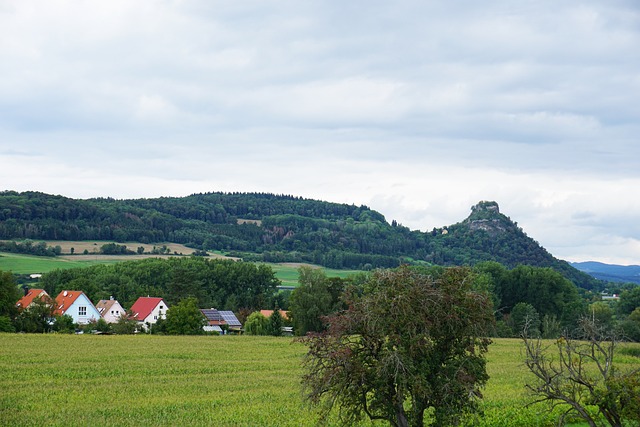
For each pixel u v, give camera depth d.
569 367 25.05
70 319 99.31
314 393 24.45
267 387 45.84
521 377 52.16
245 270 155.38
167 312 101.12
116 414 35.81
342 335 24.42
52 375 49.38
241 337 90.62
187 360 60.91
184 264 159.12
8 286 93.31
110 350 67.50
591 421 24.45
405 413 25.17
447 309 24.11
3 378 47.59
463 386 23.42
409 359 23.16
